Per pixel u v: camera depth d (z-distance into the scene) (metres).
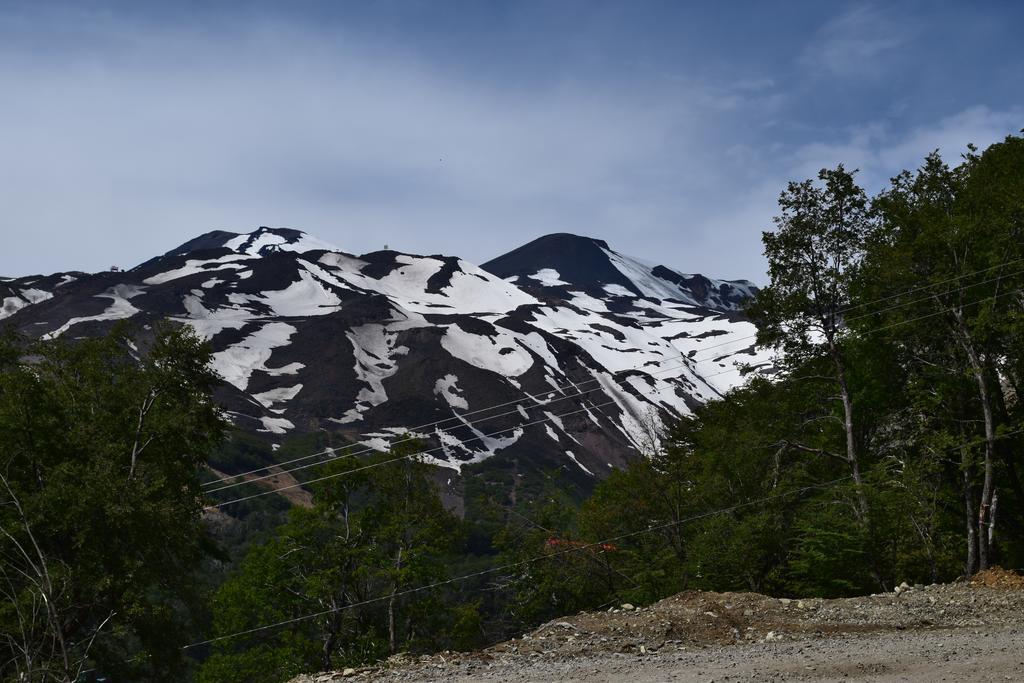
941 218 36.75
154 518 29.81
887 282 38.00
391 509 41.44
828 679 12.80
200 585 33.00
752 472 41.00
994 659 13.53
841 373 39.41
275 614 39.34
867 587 32.53
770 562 37.62
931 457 35.50
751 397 47.50
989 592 22.56
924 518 33.06
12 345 34.34
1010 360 35.84
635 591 39.88
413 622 40.69
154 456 32.78
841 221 39.19
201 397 34.94
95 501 28.08
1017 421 35.47
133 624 29.80
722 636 18.80
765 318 40.94
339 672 16.72
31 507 26.83
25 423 29.55
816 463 42.22
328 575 38.38
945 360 37.50
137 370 34.34
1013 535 39.50
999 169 36.78
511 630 42.41
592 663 15.83
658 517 42.50
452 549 41.28
